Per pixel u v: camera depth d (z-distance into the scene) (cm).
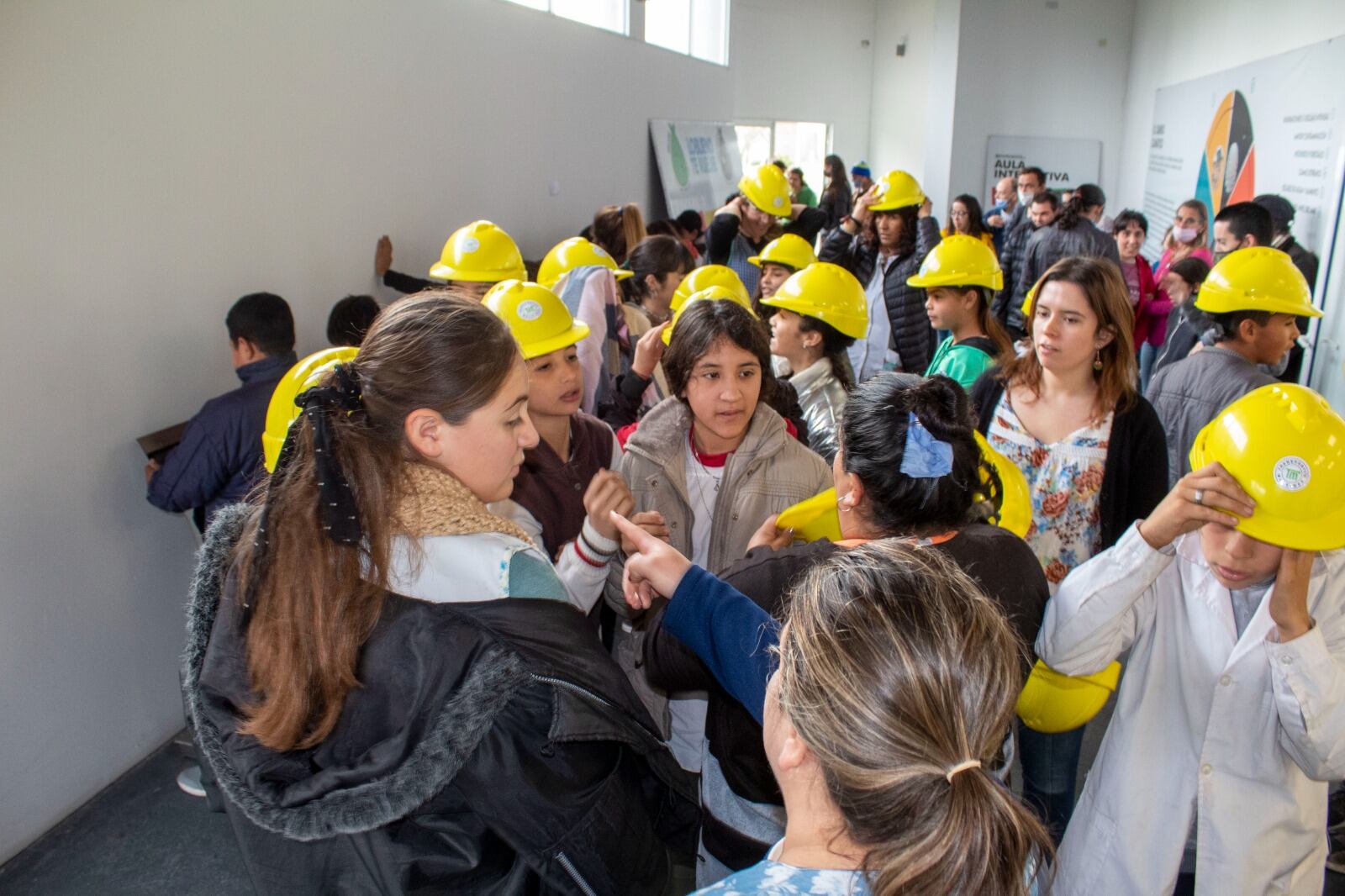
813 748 61
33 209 213
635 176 696
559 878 86
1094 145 1114
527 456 172
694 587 107
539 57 526
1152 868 129
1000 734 61
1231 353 232
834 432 229
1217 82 734
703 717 169
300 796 80
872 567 68
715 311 165
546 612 84
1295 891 126
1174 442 243
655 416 180
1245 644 120
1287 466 102
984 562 114
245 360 242
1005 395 213
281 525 82
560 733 81
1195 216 531
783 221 581
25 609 221
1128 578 116
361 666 82
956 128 1108
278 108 301
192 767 257
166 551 262
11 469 214
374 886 87
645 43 695
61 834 235
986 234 617
